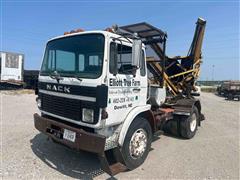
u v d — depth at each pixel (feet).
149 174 13.19
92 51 11.90
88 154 15.71
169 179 12.65
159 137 21.47
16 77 73.87
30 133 20.27
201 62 26.30
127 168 13.34
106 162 11.38
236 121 31.60
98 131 11.65
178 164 14.84
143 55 14.55
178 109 20.89
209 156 16.53
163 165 14.58
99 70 11.35
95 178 12.42
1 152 15.35
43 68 15.05
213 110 43.50
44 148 16.48
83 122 11.62
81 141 11.36
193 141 20.43
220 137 22.18
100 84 11.10
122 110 12.72
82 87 11.64
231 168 14.44
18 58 73.87
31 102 44.09
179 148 18.21
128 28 17.08
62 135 12.47
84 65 12.19
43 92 14.65
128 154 13.21
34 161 14.12
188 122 20.79
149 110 14.80
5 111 31.91
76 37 13.00
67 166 13.70
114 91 11.94
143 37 19.25
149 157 15.90
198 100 22.63
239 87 74.79
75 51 12.83
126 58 12.87
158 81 19.65
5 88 74.59
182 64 25.00
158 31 17.76
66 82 12.53
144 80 14.71
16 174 12.28
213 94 108.88
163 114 18.75
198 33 24.30
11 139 18.34
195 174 13.42
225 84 86.22
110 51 11.64
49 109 14.03
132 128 13.38
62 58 13.60
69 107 12.38
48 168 13.26
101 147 10.90
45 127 13.60
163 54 18.65
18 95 57.57
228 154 17.11
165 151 17.33
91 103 11.25
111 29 12.42
